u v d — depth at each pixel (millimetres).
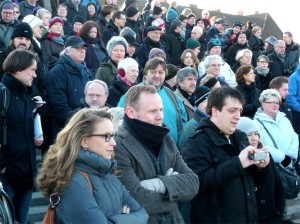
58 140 3014
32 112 4738
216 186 3684
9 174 4566
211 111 3941
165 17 12156
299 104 8078
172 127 5055
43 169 2977
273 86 7180
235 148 3920
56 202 2850
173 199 3346
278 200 4086
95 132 2984
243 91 6910
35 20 7180
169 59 9891
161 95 5168
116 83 5895
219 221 3695
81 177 2881
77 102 5844
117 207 2992
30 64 4645
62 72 5820
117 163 3320
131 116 3469
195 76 5625
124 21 9312
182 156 3865
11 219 3113
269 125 5770
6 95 4434
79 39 5984
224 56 11859
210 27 12375
